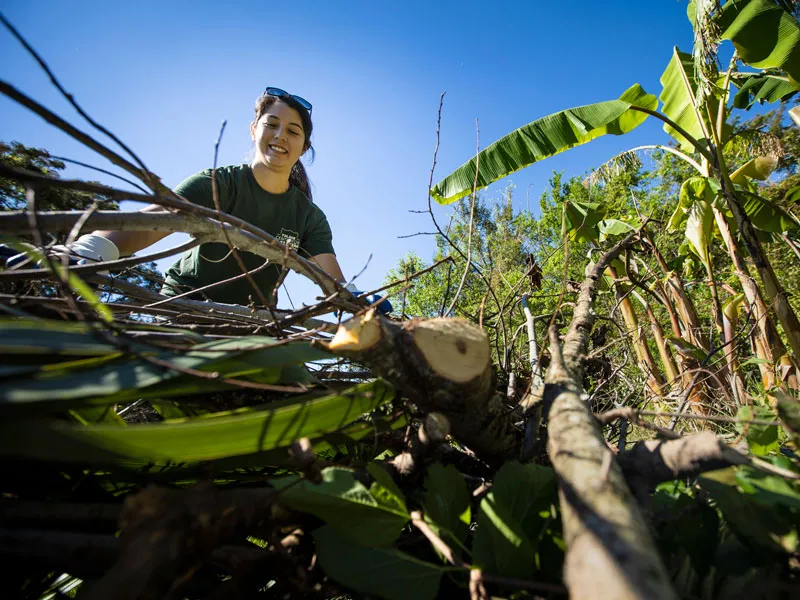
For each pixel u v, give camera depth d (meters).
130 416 1.33
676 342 3.25
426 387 0.88
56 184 0.79
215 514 0.65
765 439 0.97
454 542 0.84
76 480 0.82
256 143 2.52
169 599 0.61
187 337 0.97
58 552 0.68
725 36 4.23
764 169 5.38
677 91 5.31
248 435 0.73
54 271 0.72
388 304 1.79
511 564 0.74
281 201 2.57
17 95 0.66
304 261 1.33
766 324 3.73
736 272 4.10
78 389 0.64
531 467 0.90
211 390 0.82
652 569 0.48
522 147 4.81
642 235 2.05
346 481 0.83
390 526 0.80
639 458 0.86
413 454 0.96
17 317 0.82
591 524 0.55
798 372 3.28
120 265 1.09
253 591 0.82
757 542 0.72
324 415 0.82
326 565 0.74
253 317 1.55
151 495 0.62
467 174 4.93
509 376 1.61
